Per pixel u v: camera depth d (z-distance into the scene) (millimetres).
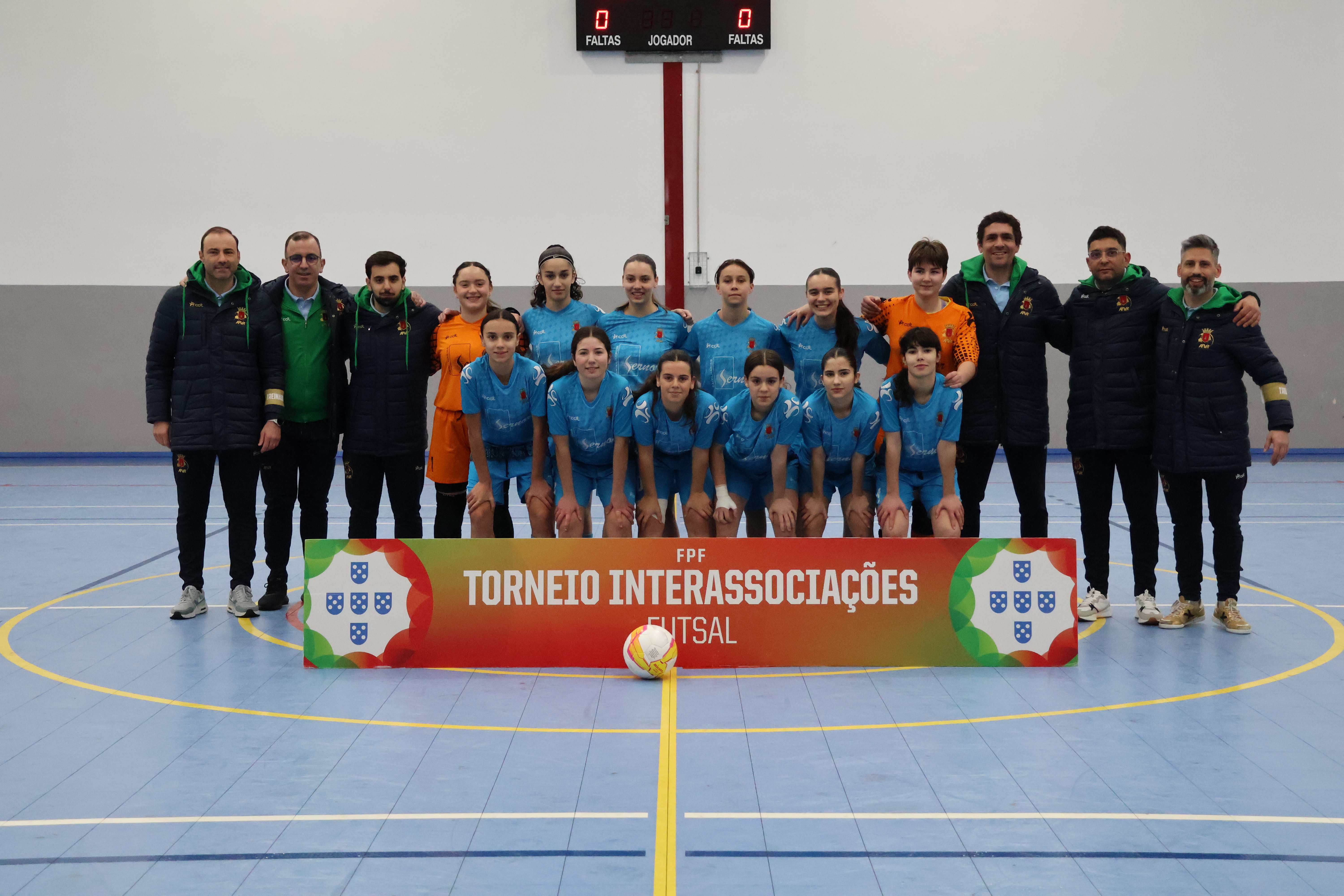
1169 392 4625
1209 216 11594
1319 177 11531
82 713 3629
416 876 2426
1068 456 12188
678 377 4195
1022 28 11453
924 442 4621
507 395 4605
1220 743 3312
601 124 11602
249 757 3199
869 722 3520
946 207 11633
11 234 11688
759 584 4168
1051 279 11672
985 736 3381
